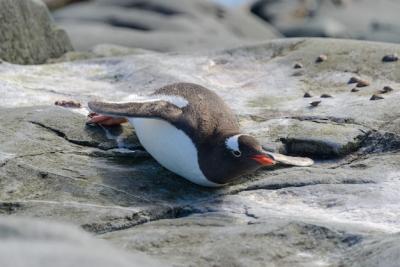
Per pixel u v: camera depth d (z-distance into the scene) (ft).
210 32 99.91
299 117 44.68
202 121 37.47
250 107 47.11
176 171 38.24
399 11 127.75
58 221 32.68
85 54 65.05
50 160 38.60
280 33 119.24
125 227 33.50
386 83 49.11
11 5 58.29
